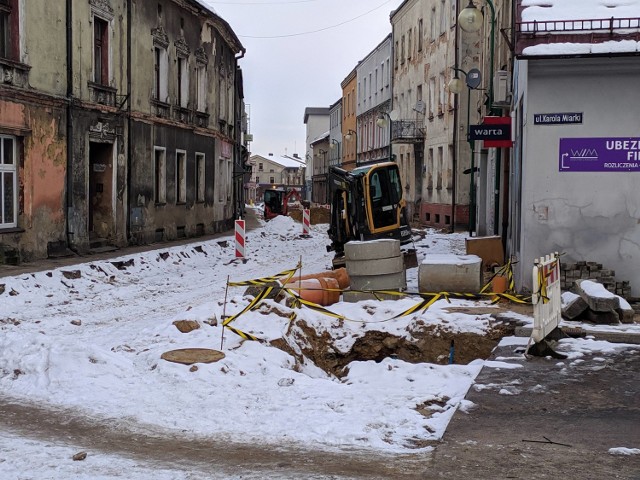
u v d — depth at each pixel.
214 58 36.56
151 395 8.07
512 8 17.67
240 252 24.44
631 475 5.59
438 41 42.53
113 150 25.06
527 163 13.38
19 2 19.47
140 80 27.03
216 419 7.21
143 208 27.53
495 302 13.07
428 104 44.97
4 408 7.63
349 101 74.12
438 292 13.86
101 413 7.45
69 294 16.53
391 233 20.92
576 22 12.84
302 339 11.88
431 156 44.75
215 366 9.00
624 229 13.16
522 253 13.55
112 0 24.64
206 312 11.67
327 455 6.14
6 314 13.73
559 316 10.38
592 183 13.20
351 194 20.86
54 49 21.14
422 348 11.59
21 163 19.98
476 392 7.86
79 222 22.58
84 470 5.75
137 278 19.97
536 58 12.73
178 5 30.80
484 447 6.23
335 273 15.45
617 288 13.04
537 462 5.87
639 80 12.94
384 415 7.25
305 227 38.94
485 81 31.30
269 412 7.43
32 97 20.03
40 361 8.88
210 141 36.38
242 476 5.62
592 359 9.19
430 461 5.92
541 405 7.42
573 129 13.17
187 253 25.30
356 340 12.06
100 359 9.02
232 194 43.00
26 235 19.98
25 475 5.62
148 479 5.55
